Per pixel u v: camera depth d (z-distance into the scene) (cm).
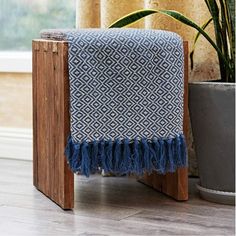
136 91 168
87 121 166
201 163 186
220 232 155
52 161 183
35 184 203
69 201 175
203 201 186
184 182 186
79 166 167
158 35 171
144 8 216
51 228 158
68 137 169
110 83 167
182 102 175
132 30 174
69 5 260
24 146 254
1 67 257
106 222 164
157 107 170
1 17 270
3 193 195
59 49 169
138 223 163
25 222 163
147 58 168
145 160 170
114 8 216
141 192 199
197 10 213
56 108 175
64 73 167
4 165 243
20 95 256
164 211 175
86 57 165
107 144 168
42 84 190
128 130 169
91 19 223
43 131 191
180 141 174
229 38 186
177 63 172
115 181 216
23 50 270
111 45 166
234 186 181
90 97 166
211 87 177
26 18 268
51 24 264
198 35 198
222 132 178
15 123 258
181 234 153
